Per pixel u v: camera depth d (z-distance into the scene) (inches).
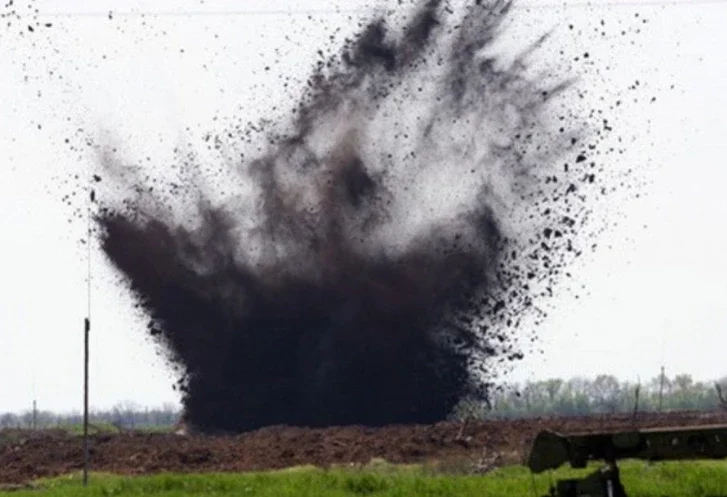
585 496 2249.0
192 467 4692.4
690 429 2250.2
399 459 4699.8
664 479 3277.6
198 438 5777.6
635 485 3100.4
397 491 3292.3
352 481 3462.1
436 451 4859.7
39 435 6486.2
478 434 5231.3
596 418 6151.6
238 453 4955.7
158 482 3661.4
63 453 5191.9
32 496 3602.4
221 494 3412.9
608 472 2240.4
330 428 5910.4
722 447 2240.4
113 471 4648.1
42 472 4751.5
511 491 3186.5
